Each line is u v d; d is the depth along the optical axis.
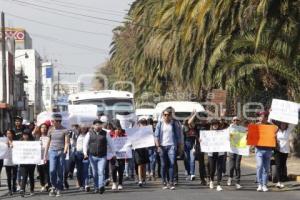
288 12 27.31
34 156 22.02
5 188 25.20
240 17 31.38
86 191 22.77
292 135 37.47
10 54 107.00
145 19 62.62
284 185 23.78
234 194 21.09
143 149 23.94
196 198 20.03
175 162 23.03
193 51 45.72
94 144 21.89
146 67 68.06
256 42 29.70
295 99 36.00
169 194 21.20
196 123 26.06
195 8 35.12
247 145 22.14
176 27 47.97
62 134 21.94
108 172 24.17
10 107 78.75
